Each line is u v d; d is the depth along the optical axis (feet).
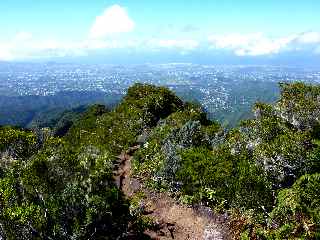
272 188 57.31
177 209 63.05
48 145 58.08
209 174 61.98
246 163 59.67
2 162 62.03
